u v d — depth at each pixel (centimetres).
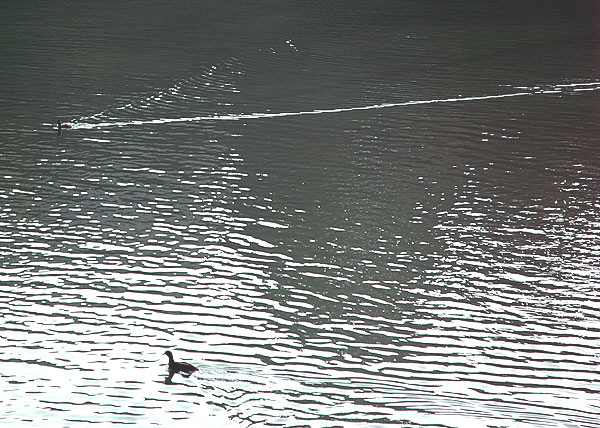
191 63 13900
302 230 8519
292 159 10306
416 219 8788
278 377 6138
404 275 7681
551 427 5641
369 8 18238
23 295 7188
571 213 9012
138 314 6938
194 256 7956
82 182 9575
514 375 6225
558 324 6919
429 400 5912
